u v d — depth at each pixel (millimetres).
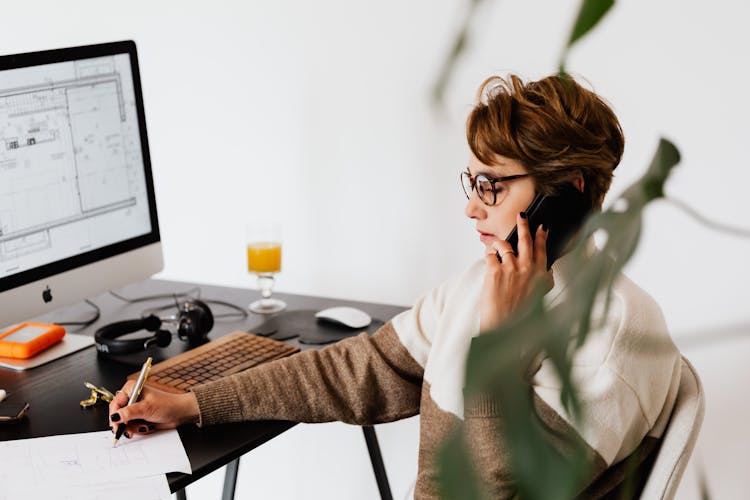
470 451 188
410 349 1384
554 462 201
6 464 1098
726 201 1644
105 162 1629
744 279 1658
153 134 2250
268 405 1290
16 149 1447
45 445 1157
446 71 199
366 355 1386
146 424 1215
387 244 1995
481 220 1224
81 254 1593
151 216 1747
